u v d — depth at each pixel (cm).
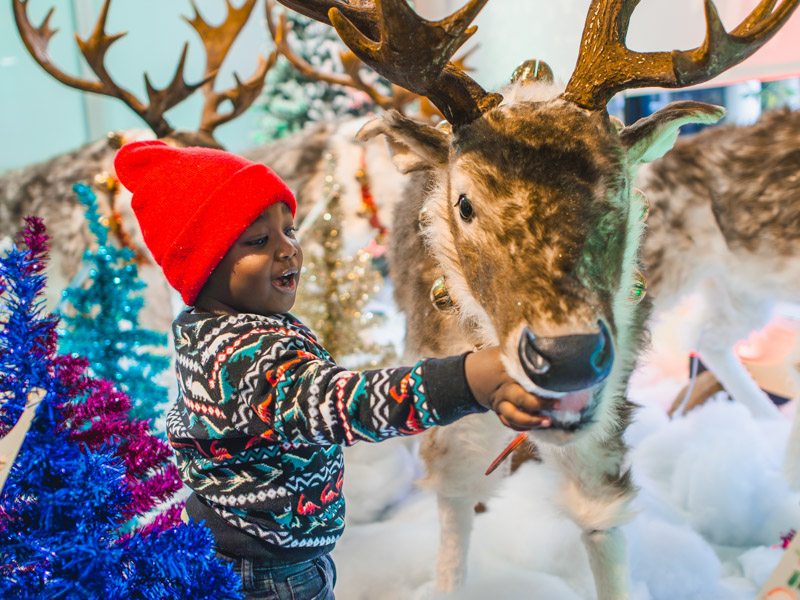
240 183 131
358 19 141
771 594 137
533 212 113
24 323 120
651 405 327
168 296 404
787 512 229
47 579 108
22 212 450
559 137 120
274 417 115
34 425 114
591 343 96
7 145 865
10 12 854
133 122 954
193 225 130
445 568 197
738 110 409
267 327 129
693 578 202
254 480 130
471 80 134
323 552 141
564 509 169
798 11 312
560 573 211
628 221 130
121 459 127
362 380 106
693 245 298
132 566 116
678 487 254
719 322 312
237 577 119
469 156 125
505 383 98
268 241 136
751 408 314
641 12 383
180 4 929
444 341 178
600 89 126
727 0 352
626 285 134
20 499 114
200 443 132
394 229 238
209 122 385
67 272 439
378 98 403
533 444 182
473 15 113
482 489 187
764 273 288
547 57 461
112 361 241
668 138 144
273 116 741
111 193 399
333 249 293
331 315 291
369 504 258
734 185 284
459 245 132
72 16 901
